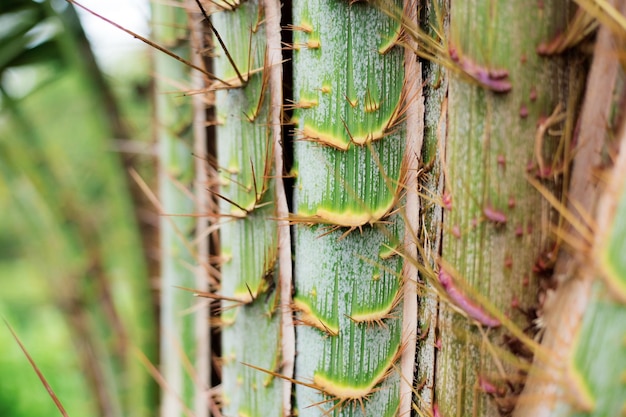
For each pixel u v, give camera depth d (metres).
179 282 0.63
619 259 0.38
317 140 0.48
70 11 0.68
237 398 0.53
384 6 0.46
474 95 0.44
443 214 0.45
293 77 0.49
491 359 0.45
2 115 0.73
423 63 0.47
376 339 0.48
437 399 0.47
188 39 0.61
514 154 0.44
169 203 0.63
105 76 0.72
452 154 0.45
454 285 0.45
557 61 0.43
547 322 0.43
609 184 0.40
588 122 0.43
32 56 0.71
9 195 0.79
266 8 0.49
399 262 0.48
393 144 0.47
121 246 0.72
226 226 0.52
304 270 0.49
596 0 0.40
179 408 0.62
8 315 1.69
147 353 0.69
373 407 0.49
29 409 1.38
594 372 0.39
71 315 0.76
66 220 0.76
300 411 0.50
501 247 0.44
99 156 0.71
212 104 0.55
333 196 0.48
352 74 0.47
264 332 0.51
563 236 0.42
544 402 0.42
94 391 0.76
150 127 0.67
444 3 0.46
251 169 0.50
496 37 0.43
